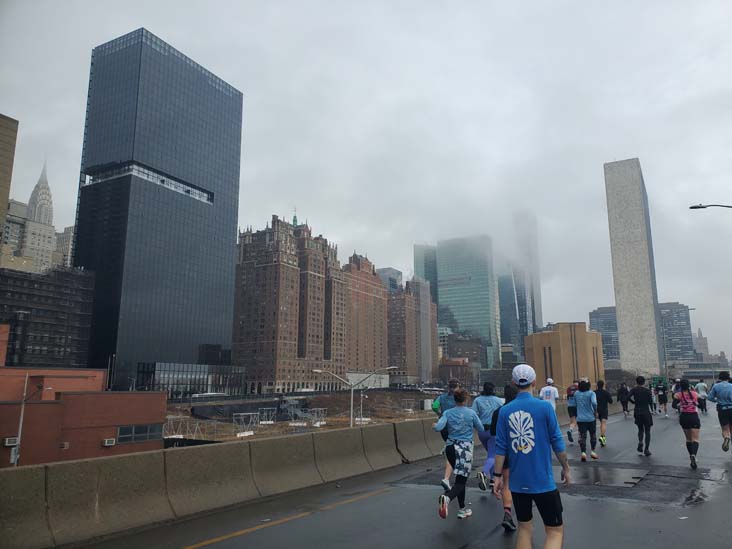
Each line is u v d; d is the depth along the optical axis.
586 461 13.88
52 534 6.88
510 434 5.21
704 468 12.44
